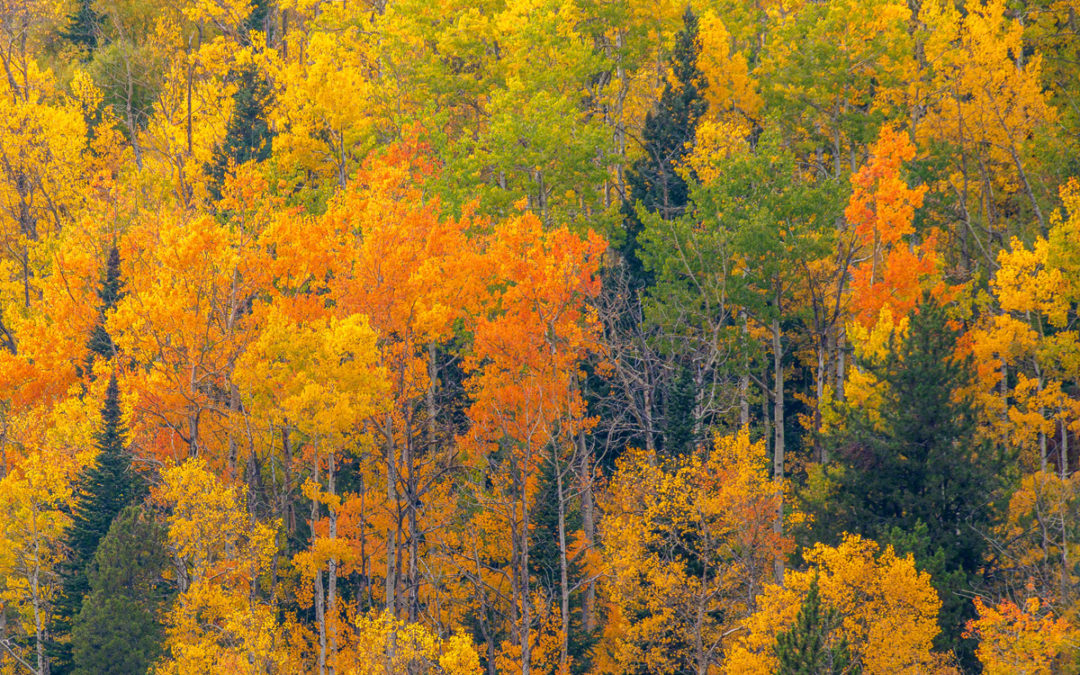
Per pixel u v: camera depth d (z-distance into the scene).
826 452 54.66
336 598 53.31
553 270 51.22
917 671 39.03
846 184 59.88
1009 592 42.31
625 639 49.94
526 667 46.09
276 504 54.00
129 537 52.75
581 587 52.19
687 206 58.78
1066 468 49.72
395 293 51.47
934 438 45.62
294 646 52.16
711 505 47.19
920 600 39.88
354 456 58.31
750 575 46.62
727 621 47.66
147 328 54.50
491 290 57.16
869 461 46.25
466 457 55.56
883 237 54.25
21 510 55.44
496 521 52.47
